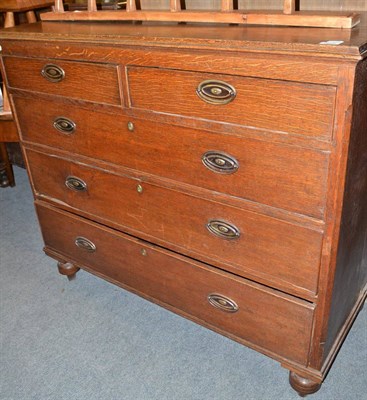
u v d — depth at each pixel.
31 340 1.54
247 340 1.31
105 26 1.27
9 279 1.85
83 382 1.38
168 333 1.54
